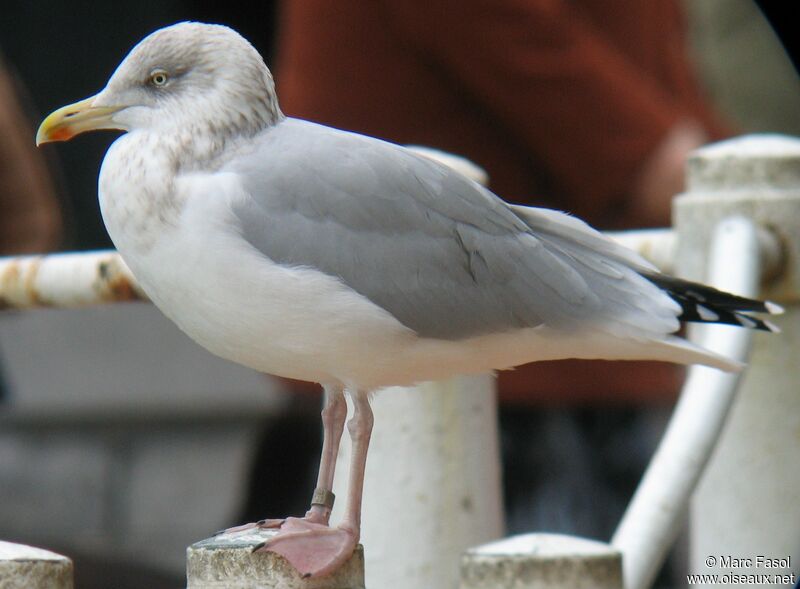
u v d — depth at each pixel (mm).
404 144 9555
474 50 9172
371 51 9469
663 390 9898
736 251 7086
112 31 17641
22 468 17281
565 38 9156
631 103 9336
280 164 6168
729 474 7520
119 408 17969
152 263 6152
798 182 7441
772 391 7457
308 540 5602
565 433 9906
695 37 14211
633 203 9516
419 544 7227
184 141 6211
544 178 9602
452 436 7246
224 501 16828
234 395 18047
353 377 6297
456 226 6316
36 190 11484
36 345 18188
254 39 14906
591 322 6469
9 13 17516
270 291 6059
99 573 12781
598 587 5582
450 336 6324
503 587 5605
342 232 6148
